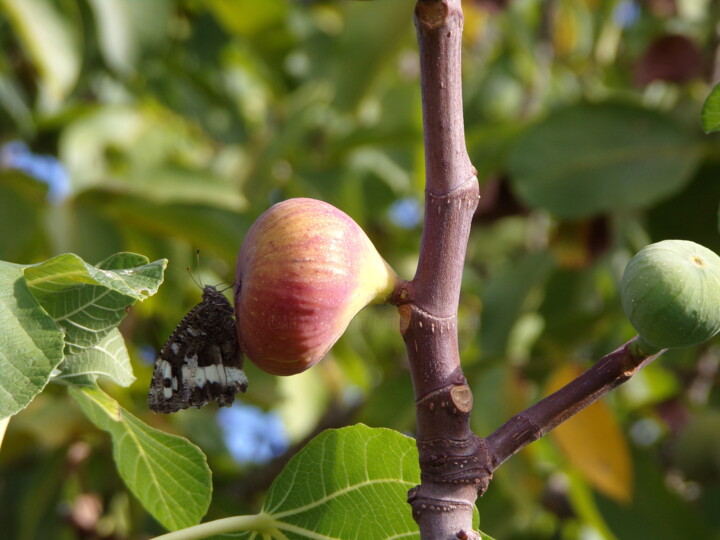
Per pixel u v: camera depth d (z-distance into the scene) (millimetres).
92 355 482
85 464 942
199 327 486
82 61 892
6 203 810
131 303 461
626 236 987
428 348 418
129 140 932
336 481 478
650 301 425
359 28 974
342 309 432
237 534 485
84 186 837
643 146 894
